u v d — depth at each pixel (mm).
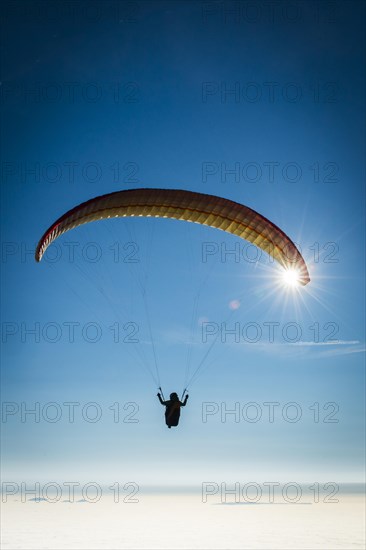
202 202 21031
